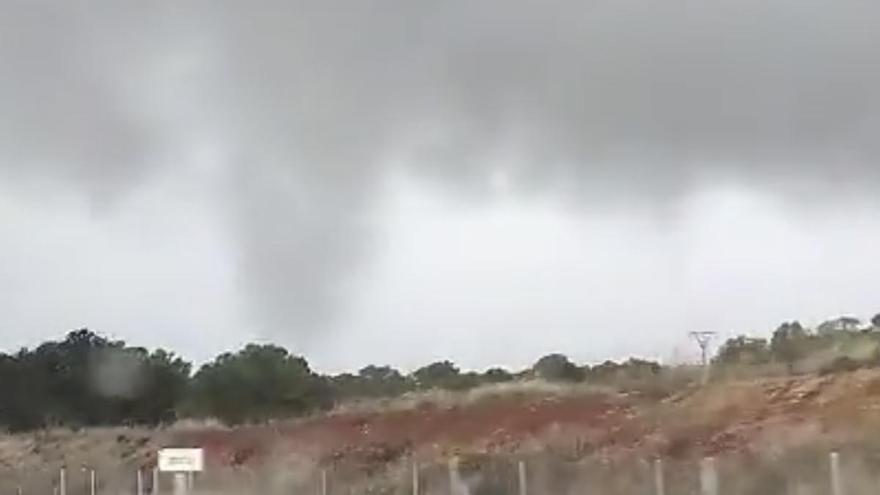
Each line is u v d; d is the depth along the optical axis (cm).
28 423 7556
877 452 3095
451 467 4012
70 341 7975
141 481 5016
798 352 5272
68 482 5462
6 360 7819
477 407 5356
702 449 3703
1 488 5500
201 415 7412
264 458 5434
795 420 3753
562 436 4416
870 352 4734
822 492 2908
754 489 3081
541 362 6925
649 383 5175
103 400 7725
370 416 5734
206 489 4716
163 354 7944
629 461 3706
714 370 5134
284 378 7394
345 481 4572
